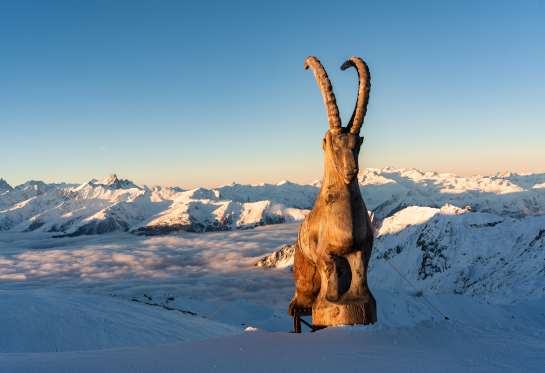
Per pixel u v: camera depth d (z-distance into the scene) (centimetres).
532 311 10400
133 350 687
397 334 772
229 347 687
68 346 2747
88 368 550
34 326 2956
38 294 3841
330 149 914
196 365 564
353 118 923
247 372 523
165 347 701
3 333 2783
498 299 13225
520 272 16538
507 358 590
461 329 807
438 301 12169
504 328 814
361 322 884
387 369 532
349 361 581
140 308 4572
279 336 768
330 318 902
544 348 654
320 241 957
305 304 1158
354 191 927
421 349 661
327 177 944
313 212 1009
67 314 3294
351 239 907
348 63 984
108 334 3098
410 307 12081
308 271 1095
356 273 929
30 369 545
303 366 554
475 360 581
